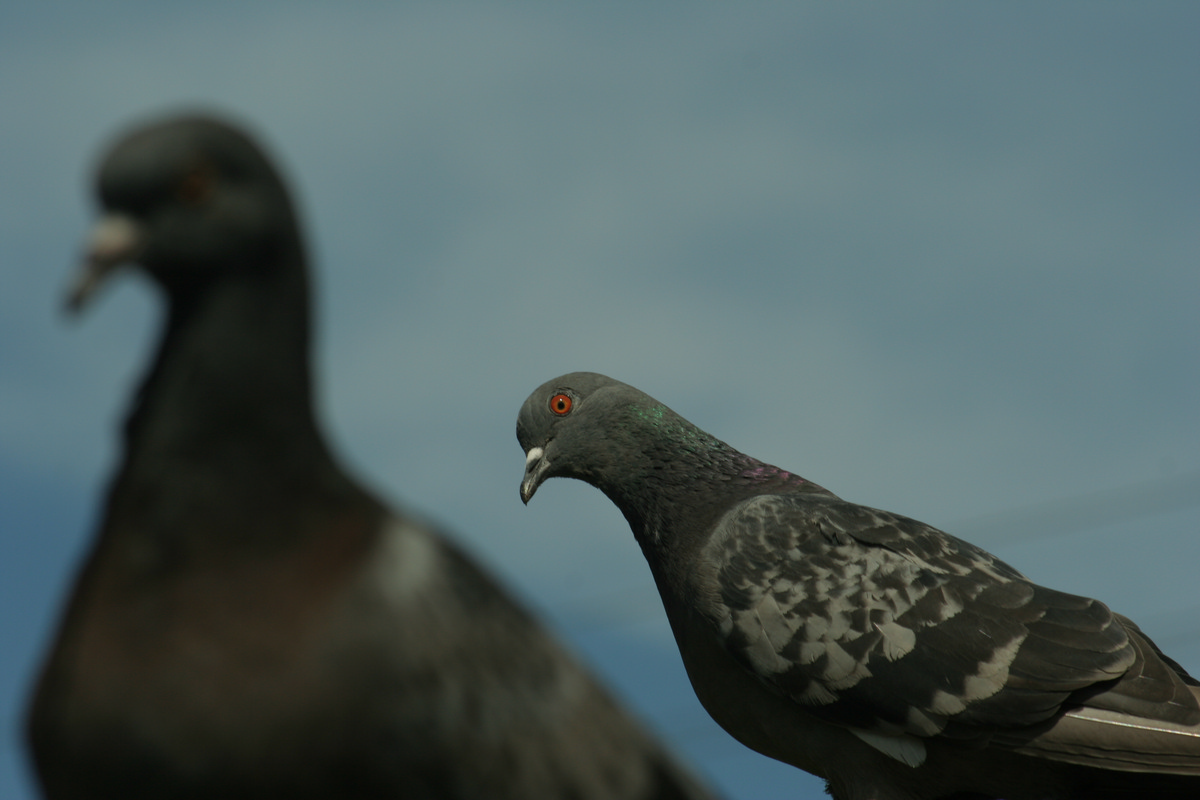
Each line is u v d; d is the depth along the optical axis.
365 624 4.20
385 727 4.17
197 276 4.44
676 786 4.93
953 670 9.54
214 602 4.18
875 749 9.92
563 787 4.54
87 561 4.45
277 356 4.46
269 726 4.04
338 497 4.51
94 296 4.33
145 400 4.48
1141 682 9.52
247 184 4.45
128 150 4.38
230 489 4.33
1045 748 9.40
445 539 4.86
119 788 4.09
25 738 4.36
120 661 4.12
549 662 4.75
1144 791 9.80
